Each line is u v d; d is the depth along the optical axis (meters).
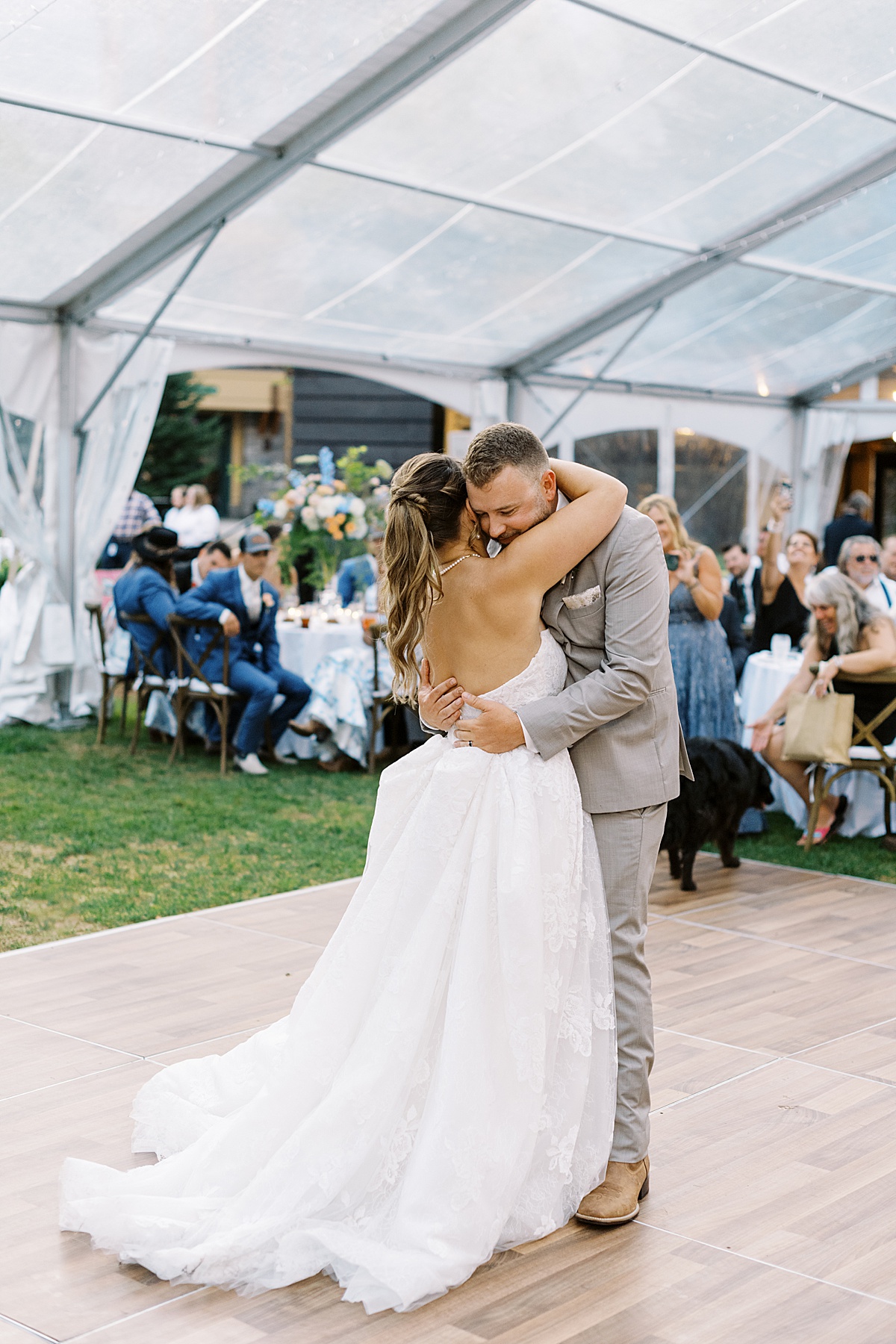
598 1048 2.52
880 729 5.79
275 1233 2.35
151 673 7.65
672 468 11.54
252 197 7.02
